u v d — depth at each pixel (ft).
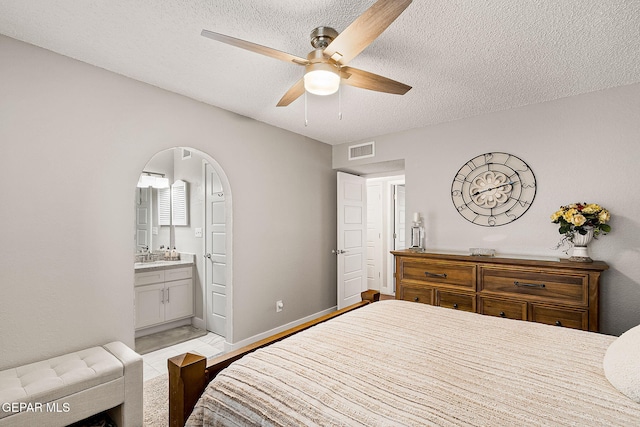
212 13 5.45
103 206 7.44
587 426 2.95
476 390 3.58
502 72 7.54
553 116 9.15
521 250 9.63
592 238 8.36
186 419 4.19
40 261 6.55
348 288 14.67
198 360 4.38
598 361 4.33
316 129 12.20
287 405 3.40
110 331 7.48
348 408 3.25
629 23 5.59
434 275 9.77
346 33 4.69
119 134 7.72
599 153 8.48
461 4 5.15
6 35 6.18
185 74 7.75
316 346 4.78
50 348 6.62
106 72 7.52
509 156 9.86
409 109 9.99
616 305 8.18
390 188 18.33
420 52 6.66
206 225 12.60
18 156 6.31
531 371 4.03
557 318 7.82
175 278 12.48
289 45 6.48
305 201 13.17
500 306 8.61
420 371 4.01
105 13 5.49
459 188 10.82
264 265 11.37
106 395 6.02
